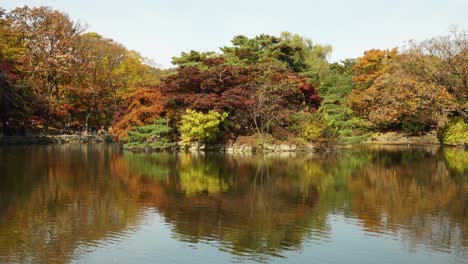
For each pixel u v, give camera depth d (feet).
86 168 79.15
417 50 132.87
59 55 153.17
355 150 125.29
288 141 116.78
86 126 179.22
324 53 208.33
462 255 33.19
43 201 50.31
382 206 48.73
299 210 46.85
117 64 189.88
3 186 59.52
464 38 128.06
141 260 31.94
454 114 150.92
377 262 31.78
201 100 113.60
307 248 34.63
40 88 152.76
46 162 88.02
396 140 174.40
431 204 49.75
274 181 65.62
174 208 47.34
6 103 131.44
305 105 127.85
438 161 94.73
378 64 203.72
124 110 135.13
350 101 175.22
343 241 36.27
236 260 32.01
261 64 137.08
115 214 44.73
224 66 124.77
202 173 73.67
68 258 32.04
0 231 38.34
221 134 120.88
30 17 156.66
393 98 131.13
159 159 95.96
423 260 32.17
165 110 122.72
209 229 39.65
